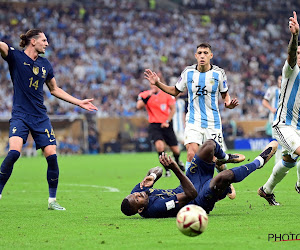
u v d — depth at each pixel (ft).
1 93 355.56
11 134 85.40
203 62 96.27
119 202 100.78
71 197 111.75
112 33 447.42
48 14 437.99
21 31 419.95
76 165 229.25
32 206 96.94
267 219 73.05
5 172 84.43
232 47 490.49
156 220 72.64
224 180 68.54
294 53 77.46
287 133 81.92
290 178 145.18
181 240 58.54
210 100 97.86
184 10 513.86
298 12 552.82
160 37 465.06
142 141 362.53
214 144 72.54
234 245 55.42
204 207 70.85
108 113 374.63
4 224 74.08
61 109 352.90
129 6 488.85
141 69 430.61
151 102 161.17
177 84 98.89
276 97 170.09
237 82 447.42
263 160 72.69
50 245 57.82
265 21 531.91
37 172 199.21
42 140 87.97
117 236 61.93
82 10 447.83
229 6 540.11
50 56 407.23
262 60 486.79
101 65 416.46
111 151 355.97
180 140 235.61
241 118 399.24
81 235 63.41
